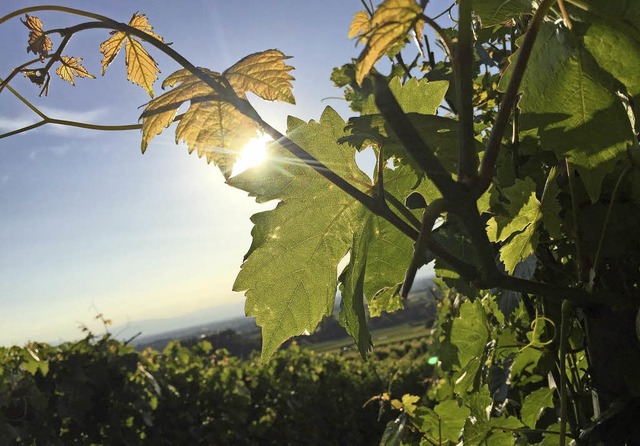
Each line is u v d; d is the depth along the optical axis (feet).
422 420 6.59
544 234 3.88
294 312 3.70
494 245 4.25
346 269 3.78
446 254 2.14
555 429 4.44
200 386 25.55
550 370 4.38
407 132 1.51
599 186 2.60
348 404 31.83
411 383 32.68
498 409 6.03
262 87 2.87
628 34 2.49
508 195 3.26
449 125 3.04
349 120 3.05
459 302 7.99
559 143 2.64
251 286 3.59
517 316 5.66
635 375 3.16
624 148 2.58
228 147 2.91
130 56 3.26
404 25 1.68
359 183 3.46
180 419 23.63
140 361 22.24
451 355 4.89
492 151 1.73
